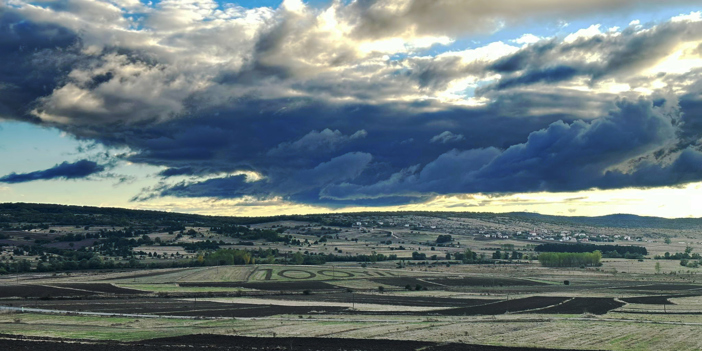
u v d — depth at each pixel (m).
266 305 133.00
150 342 75.38
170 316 108.25
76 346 70.12
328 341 77.75
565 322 99.25
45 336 78.25
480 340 79.12
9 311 113.44
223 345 73.50
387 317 108.75
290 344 74.56
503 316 111.12
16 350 66.12
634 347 73.38
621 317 108.50
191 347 71.50
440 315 113.88
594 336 82.44
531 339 79.94
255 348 71.44
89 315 109.81
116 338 78.19
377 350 71.31
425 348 73.06
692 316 110.56
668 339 79.69
